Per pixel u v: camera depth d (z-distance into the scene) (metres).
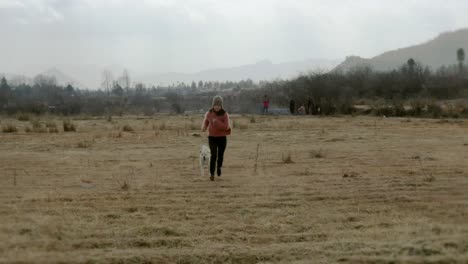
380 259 5.61
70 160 13.62
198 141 18.45
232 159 13.72
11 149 16.16
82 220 7.30
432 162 12.80
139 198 8.81
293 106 40.75
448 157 13.69
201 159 11.13
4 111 41.25
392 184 9.95
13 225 6.93
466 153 14.53
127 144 17.53
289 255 5.85
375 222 7.25
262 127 25.03
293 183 10.16
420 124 26.50
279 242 6.42
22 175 11.24
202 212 7.85
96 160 13.63
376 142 17.73
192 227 7.00
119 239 6.41
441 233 6.59
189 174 11.37
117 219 7.39
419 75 54.66
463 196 8.90
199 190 9.51
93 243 6.25
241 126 24.48
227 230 6.86
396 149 15.60
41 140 18.80
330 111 39.56
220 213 7.80
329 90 43.44
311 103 40.41
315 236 6.62
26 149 16.17
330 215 7.65
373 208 8.09
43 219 7.29
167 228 6.83
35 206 8.15
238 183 10.21
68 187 9.81
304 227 7.04
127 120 31.61
